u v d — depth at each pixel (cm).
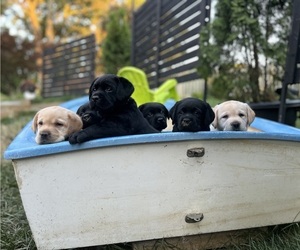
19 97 521
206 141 62
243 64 133
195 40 178
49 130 62
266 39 125
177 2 208
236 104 79
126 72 156
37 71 694
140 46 310
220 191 65
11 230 78
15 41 683
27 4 686
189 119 63
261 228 72
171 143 61
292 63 107
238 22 121
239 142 63
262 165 66
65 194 60
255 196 67
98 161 59
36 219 60
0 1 730
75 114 67
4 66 671
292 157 68
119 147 59
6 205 92
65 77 428
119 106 68
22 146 62
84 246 62
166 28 232
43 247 61
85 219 61
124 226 63
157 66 249
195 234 66
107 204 61
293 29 105
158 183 62
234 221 67
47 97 474
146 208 63
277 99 137
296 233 68
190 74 189
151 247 66
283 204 69
